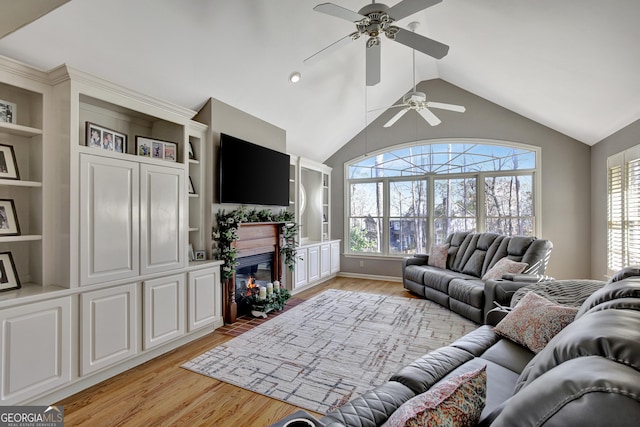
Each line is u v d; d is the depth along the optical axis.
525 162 5.09
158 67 2.83
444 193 5.68
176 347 2.93
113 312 2.39
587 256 4.68
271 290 4.02
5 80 2.03
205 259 3.44
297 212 5.21
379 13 2.12
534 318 1.94
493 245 4.25
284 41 3.28
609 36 2.38
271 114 4.26
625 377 0.54
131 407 2.02
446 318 3.75
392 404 1.26
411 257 5.21
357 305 4.30
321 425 0.97
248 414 1.95
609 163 4.05
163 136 3.21
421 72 5.24
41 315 1.99
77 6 2.12
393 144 5.95
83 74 2.22
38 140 2.25
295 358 2.69
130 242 2.52
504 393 1.40
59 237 2.22
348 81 4.45
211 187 3.46
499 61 3.66
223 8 2.69
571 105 3.83
